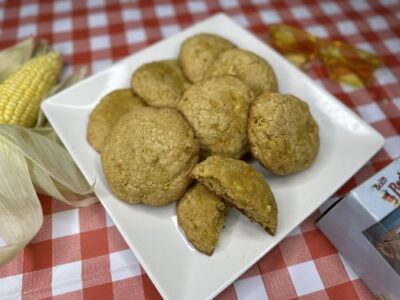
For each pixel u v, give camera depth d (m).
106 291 0.26
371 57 0.39
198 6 0.46
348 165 0.29
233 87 0.28
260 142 0.27
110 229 0.29
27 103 0.32
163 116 0.27
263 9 0.46
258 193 0.24
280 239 0.26
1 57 0.37
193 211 0.25
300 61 0.40
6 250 0.25
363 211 0.24
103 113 0.31
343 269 0.27
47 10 0.45
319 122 0.32
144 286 0.26
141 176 0.26
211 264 0.25
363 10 0.46
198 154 0.27
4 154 0.27
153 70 0.32
